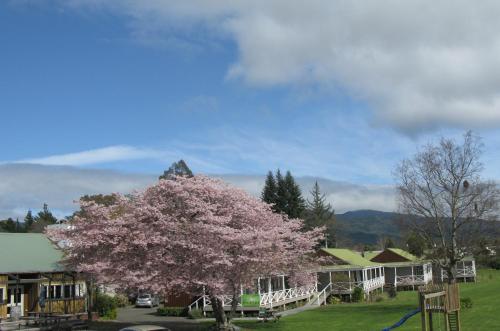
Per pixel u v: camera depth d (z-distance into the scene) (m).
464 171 41.12
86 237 26.59
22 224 89.62
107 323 31.84
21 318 29.64
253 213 26.41
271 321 32.03
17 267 34.03
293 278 29.77
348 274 56.66
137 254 25.48
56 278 36.75
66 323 28.61
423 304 18.88
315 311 39.62
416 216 39.72
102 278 25.59
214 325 26.83
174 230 24.62
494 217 37.06
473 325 27.19
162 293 25.28
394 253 72.88
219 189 26.03
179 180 26.69
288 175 78.25
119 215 28.00
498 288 52.75
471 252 37.41
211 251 23.75
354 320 32.22
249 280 26.89
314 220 92.62
